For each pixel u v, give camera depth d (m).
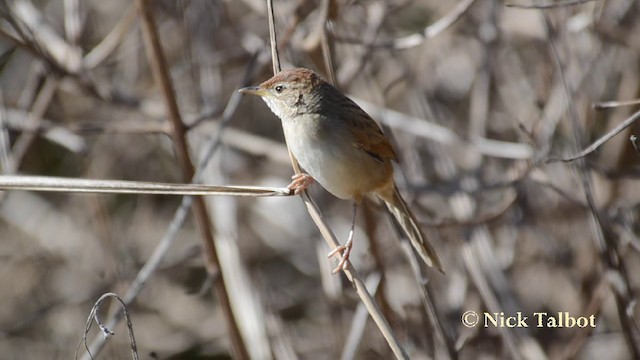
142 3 10.23
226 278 11.93
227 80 14.57
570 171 11.63
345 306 12.60
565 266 12.90
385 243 12.97
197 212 10.51
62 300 15.24
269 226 14.82
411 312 11.69
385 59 13.88
